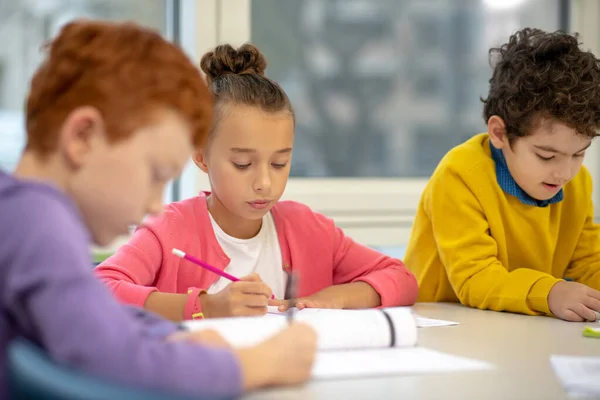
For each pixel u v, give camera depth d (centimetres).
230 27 199
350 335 92
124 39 73
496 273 141
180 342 69
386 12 220
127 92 70
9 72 193
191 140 76
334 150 216
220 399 61
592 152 233
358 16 217
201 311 115
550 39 150
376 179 218
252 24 207
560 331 114
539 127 143
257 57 147
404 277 146
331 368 82
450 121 227
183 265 137
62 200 66
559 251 165
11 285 62
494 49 165
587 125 141
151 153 72
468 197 152
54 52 74
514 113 147
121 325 63
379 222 216
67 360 60
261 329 87
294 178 211
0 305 64
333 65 215
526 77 146
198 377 63
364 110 219
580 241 166
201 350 66
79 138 70
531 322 123
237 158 132
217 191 136
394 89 221
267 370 69
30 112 74
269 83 137
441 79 226
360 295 138
